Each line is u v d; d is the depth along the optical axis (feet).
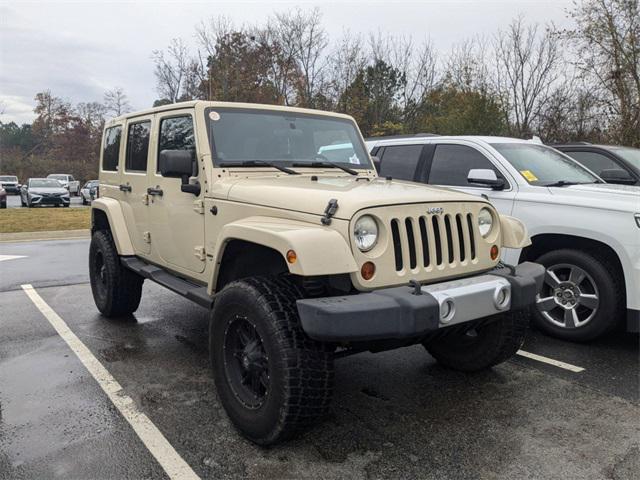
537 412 10.92
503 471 8.75
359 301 8.43
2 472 8.69
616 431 10.11
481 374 13.00
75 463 8.98
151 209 14.51
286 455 9.23
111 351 14.64
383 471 8.73
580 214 14.78
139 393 11.82
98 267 18.34
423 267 9.61
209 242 11.89
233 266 11.27
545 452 9.35
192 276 12.82
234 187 11.21
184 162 11.66
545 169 17.57
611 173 20.71
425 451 9.37
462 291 9.16
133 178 15.53
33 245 36.94
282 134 13.26
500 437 9.87
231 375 10.08
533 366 13.50
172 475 8.64
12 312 18.78
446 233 10.07
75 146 221.05
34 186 84.89
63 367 13.41
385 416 10.74
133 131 15.90
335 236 8.80
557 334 15.43
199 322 17.56
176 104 13.26
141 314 18.54
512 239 11.30
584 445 9.59
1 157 221.66
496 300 9.70
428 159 19.66
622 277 14.28
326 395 8.95
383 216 9.11
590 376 12.84
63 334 16.17
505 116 73.87
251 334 9.84
